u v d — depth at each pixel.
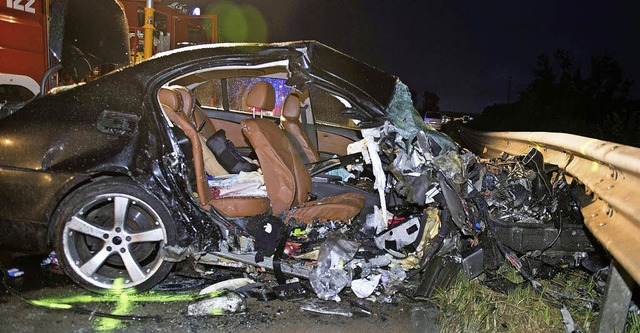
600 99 22.75
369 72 4.25
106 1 4.73
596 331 3.14
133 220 3.97
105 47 4.76
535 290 4.14
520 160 4.91
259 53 4.02
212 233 3.97
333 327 3.63
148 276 3.90
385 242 4.30
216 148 4.46
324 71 4.06
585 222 3.74
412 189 4.16
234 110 6.03
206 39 12.03
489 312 3.74
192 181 3.96
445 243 4.23
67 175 3.77
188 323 3.57
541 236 4.35
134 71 3.93
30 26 7.54
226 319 3.66
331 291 3.96
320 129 6.30
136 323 3.53
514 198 4.56
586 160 4.55
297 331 3.55
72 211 3.79
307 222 4.18
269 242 4.01
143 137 3.82
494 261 4.26
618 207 3.12
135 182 3.83
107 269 4.09
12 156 3.84
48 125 3.86
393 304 4.05
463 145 19.27
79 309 3.66
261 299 3.97
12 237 3.85
